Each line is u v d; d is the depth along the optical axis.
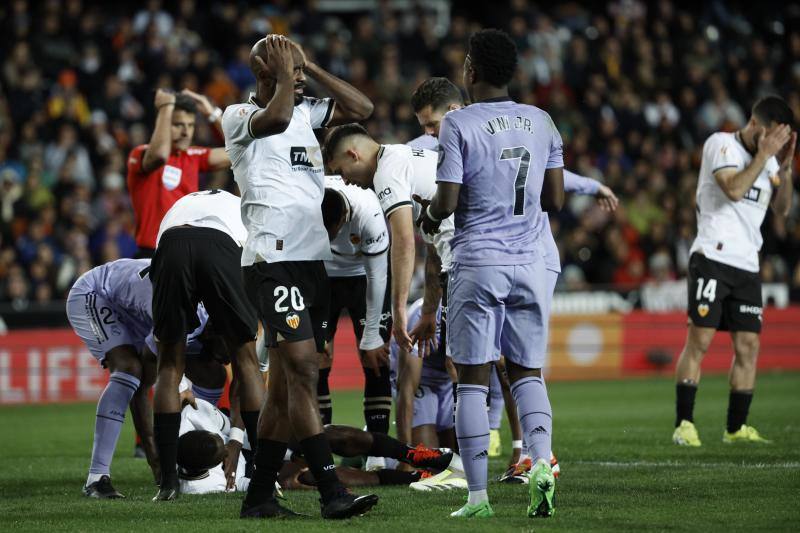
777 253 65.62
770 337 59.09
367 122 63.78
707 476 21.28
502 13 74.50
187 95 27.92
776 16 82.69
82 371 49.50
